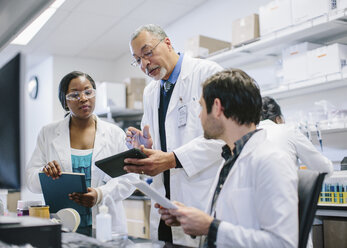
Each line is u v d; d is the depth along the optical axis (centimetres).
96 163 146
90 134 206
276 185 103
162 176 189
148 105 206
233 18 393
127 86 514
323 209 244
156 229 183
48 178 168
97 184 198
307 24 272
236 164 116
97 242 115
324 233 251
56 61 575
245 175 113
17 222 96
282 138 203
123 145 210
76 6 418
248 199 111
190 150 161
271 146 113
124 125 498
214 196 130
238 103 116
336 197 246
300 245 104
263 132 117
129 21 467
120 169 157
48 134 208
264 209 104
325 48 270
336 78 262
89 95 199
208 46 363
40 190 198
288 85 295
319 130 277
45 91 594
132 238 127
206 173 169
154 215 185
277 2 292
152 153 155
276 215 100
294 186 104
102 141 203
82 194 162
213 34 418
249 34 317
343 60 265
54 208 175
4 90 120
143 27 185
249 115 118
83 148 203
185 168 160
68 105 199
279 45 313
